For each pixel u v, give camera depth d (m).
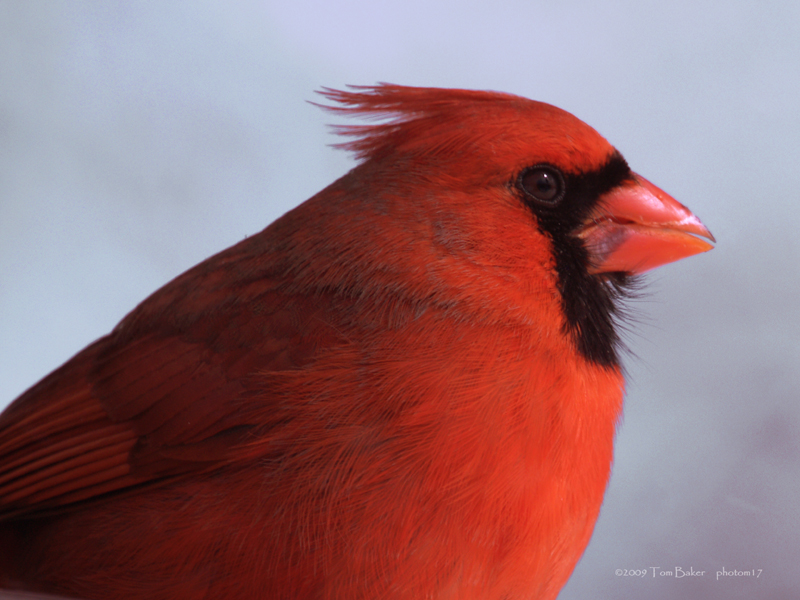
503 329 1.62
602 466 1.62
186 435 1.62
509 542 1.61
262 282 1.63
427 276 1.62
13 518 1.63
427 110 1.63
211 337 1.62
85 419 1.63
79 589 1.62
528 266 1.62
